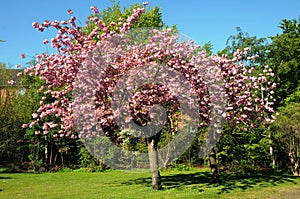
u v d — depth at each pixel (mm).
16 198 9250
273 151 15539
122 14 18125
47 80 9375
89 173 16891
